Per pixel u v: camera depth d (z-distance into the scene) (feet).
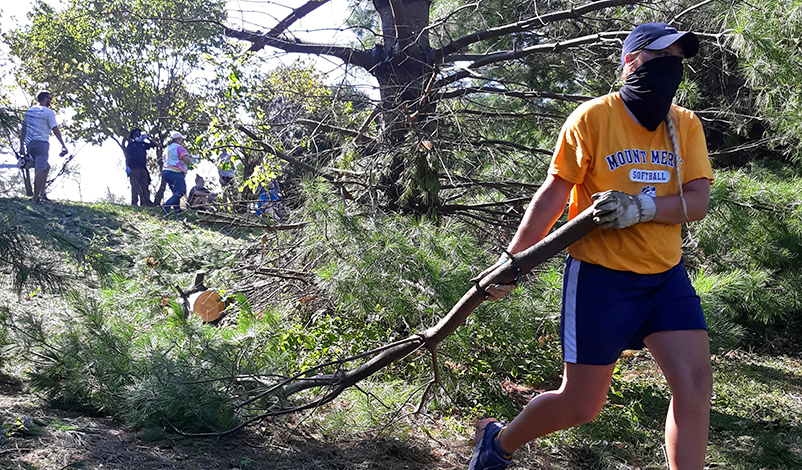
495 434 8.11
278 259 18.04
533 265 7.17
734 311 17.99
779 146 21.40
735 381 17.53
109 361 10.68
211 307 16.10
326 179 17.24
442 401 12.73
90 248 12.89
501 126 22.85
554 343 14.74
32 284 11.60
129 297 14.35
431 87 18.61
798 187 18.19
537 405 7.60
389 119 18.47
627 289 7.09
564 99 19.65
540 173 20.01
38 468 7.78
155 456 8.80
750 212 17.85
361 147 18.80
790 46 15.74
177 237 18.45
